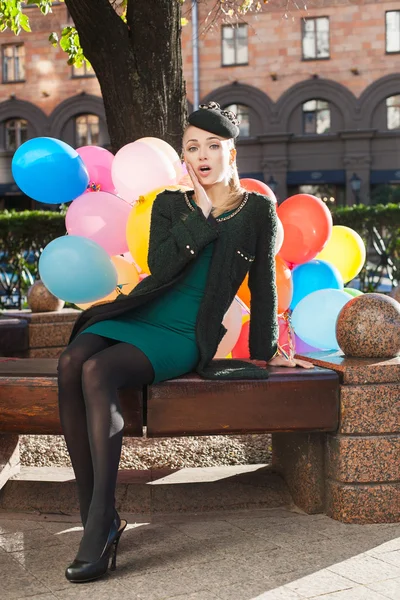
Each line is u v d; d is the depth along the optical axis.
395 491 2.90
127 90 4.93
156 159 3.52
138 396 2.80
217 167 2.82
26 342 5.67
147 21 4.84
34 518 3.03
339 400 2.90
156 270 2.72
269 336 2.96
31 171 3.60
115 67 4.90
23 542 2.74
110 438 2.46
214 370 2.82
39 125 28.83
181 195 2.87
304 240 3.67
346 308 3.12
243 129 28.20
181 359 2.76
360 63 27.06
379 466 2.90
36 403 2.84
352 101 27.23
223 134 2.82
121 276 3.65
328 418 2.89
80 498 2.57
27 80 28.73
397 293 4.87
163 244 2.74
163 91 4.95
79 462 2.58
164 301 2.79
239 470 3.52
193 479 3.34
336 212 9.43
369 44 26.95
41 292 6.02
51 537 2.80
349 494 2.90
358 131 27.16
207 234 2.69
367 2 26.80
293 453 3.17
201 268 2.78
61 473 3.49
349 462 2.89
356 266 4.30
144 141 3.63
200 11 25.42
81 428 2.58
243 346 3.71
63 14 28.17
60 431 2.84
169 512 3.07
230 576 2.40
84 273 3.18
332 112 27.66
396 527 2.86
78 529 2.89
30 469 3.56
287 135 27.56
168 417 2.78
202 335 2.77
